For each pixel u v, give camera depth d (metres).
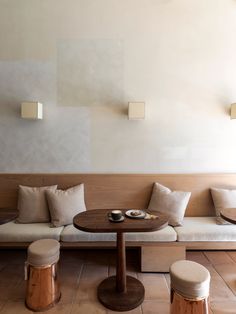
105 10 3.09
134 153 3.17
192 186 3.11
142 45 3.11
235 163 3.16
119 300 2.04
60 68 3.12
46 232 2.55
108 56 3.12
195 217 3.04
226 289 2.28
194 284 1.64
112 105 3.13
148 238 2.49
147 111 3.14
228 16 3.10
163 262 2.53
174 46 3.11
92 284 2.35
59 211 2.74
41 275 1.98
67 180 3.11
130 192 3.11
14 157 3.16
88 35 3.10
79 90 3.13
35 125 3.14
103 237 2.52
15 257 2.91
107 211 2.33
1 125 3.13
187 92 3.12
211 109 3.14
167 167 3.18
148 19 3.10
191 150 3.15
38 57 3.12
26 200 2.88
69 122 3.14
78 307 2.03
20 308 2.02
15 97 3.13
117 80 3.12
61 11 3.09
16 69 3.12
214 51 3.11
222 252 3.02
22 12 3.09
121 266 2.13
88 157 3.17
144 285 2.33
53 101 3.13
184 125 3.15
